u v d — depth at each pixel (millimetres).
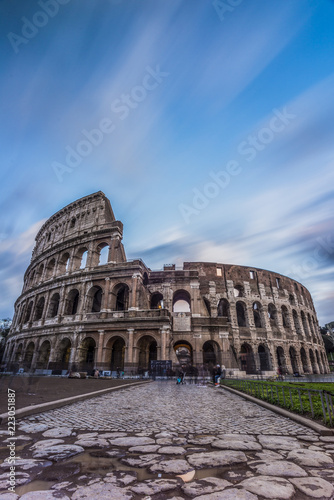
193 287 50312
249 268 61438
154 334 39062
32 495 4105
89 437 7578
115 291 45219
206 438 7523
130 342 39000
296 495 4121
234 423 9453
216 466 5395
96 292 50500
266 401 13977
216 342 45812
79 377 34688
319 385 20156
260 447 6641
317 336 71688
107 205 56531
